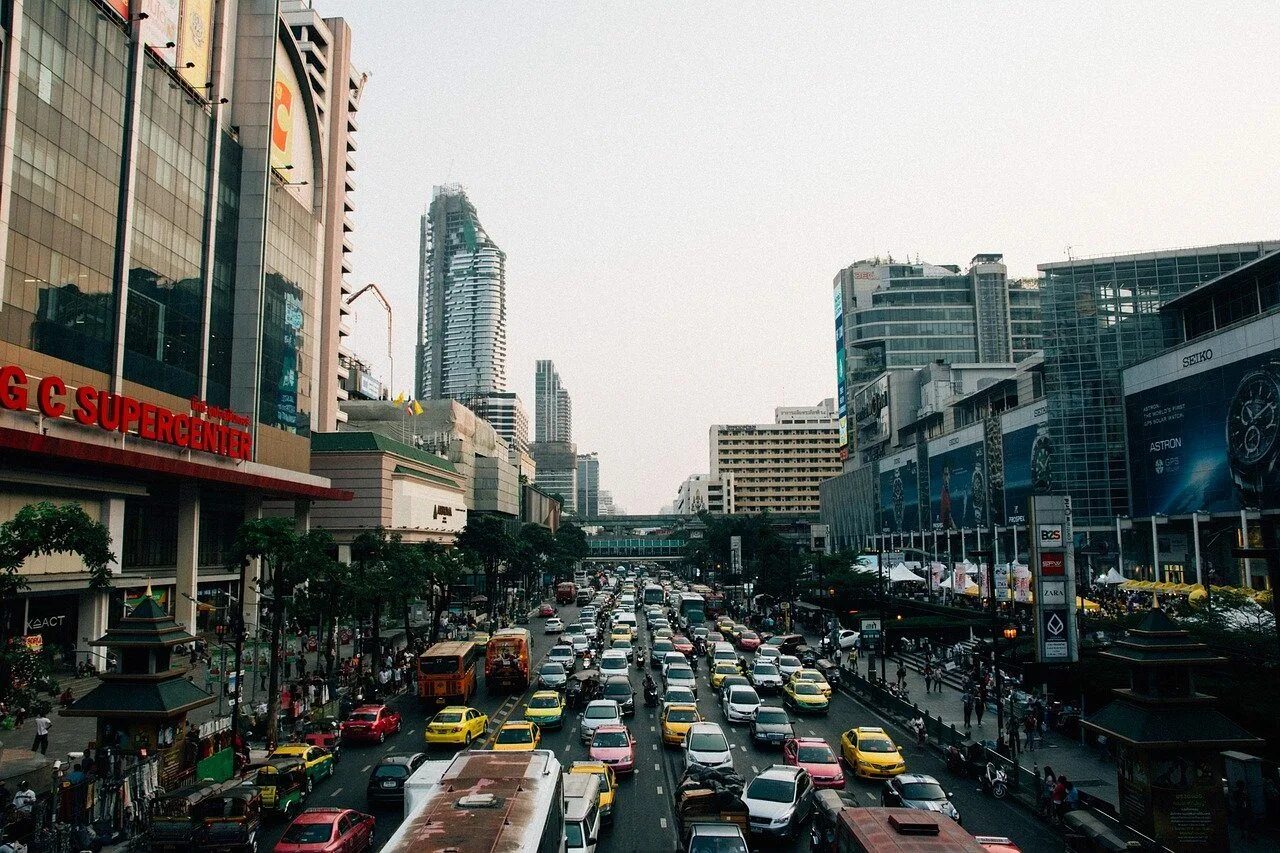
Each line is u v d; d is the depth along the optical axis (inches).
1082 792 1155.3
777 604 4244.6
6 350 1975.9
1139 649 1025.5
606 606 4426.7
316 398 4138.8
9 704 1002.1
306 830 902.4
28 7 2052.2
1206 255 4160.9
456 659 1919.3
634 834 1058.7
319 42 4660.4
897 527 6117.1
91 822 1028.5
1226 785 1167.6
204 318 2896.2
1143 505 3550.7
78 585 2155.5
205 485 2800.2
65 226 2188.7
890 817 730.8
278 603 1619.1
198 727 1322.6
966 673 2176.4
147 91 2576.3
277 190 3366.1
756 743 1568.7
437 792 648.4
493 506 6299.2
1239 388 3006.9
